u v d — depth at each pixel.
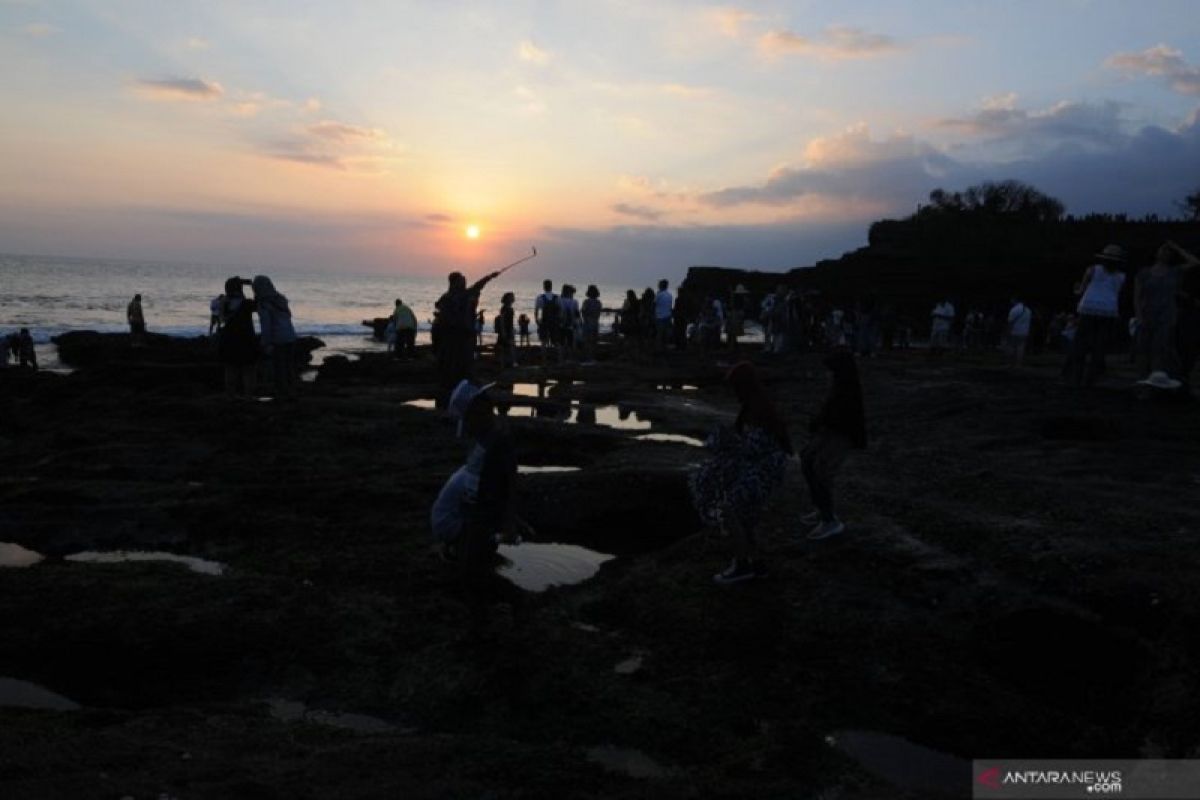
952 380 17.36
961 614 5.66
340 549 7.24
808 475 6.93
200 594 6.07
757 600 5.95
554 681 4.95
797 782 3.99
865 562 6.52
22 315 54.69
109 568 6.59
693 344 29.08
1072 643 5.30
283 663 5.25
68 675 5.17
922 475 9.08
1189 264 12.44
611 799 3.75
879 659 5.18
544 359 22.91
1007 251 62.50
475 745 4.14
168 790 3.60
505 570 6.97
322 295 118.31
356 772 3.84
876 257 65.31
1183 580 5.62
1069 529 6.74
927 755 4.32
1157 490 8.00
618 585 6.42
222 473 9.67
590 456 10.86
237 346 13.67
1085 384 14.25
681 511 8.25
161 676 5.14
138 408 13.05
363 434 11.46
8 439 12.16
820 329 32.59
